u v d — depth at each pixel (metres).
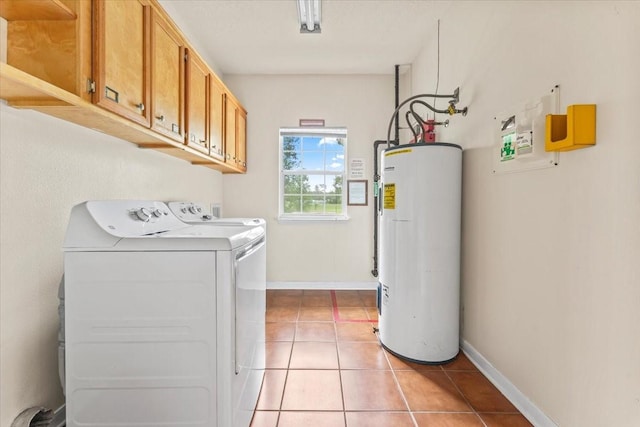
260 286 1.92
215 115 2.77
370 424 1.65
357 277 4.08
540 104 1.55
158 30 1.78
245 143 3.94
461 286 2.47
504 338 1.91
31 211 1.33
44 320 1.40
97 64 1.28
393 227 2.36
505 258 1.90
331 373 2.12
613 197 1.19
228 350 1.31
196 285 1.31
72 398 1.31
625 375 1.15
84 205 1.36
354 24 2.91
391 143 3.99
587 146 1.30
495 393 1.91
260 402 1.82
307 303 3.54
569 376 1.41
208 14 2.74
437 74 2.93
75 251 1.30
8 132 1.22
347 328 2.86
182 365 1.31
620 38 1.16
